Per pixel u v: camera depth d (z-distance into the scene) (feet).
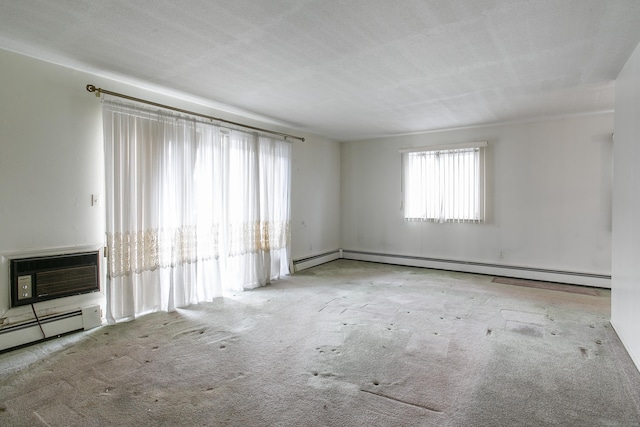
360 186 22.93
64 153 10.35
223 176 14.78
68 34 8.29
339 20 7.62
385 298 14.33
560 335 10.41
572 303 13.56
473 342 9.95
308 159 20.72
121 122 11.28
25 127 9.56
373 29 8.02
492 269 18.51
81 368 8.39
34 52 9.32
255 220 16.24
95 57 9.62
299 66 10.21
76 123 10.58
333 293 15.08
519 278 17.79
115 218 11.17
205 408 6.86
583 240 16.34
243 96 13.15
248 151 15.98
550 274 17.03
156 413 6.70
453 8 7.13
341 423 6.41
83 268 10.73
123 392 7.40
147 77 11.14
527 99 13.58
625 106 9.75
